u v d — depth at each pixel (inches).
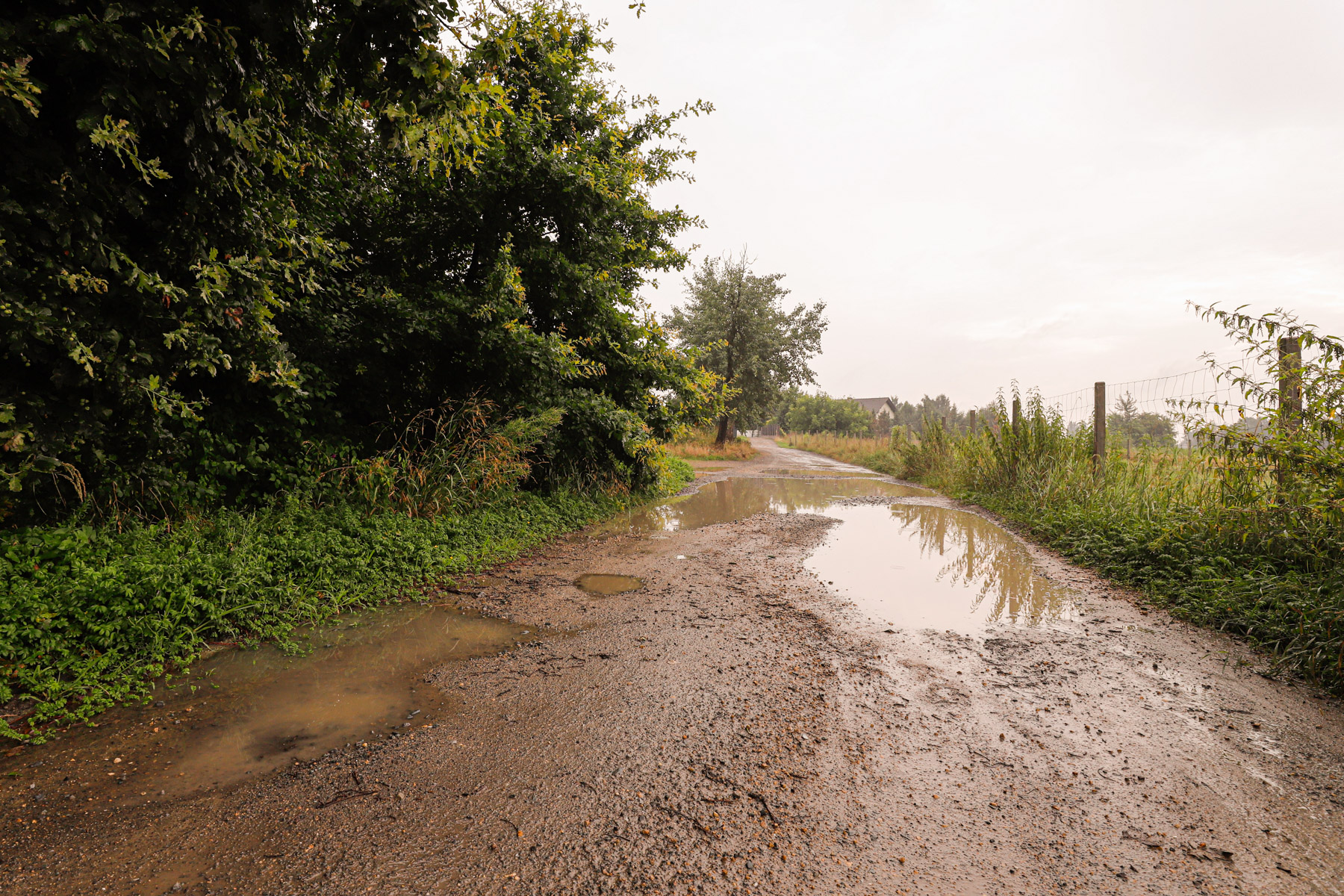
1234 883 85.0
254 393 241.3
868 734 125.2
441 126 181.5
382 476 267.6
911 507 466.6
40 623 138.7
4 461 168.4
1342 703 140.3
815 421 2401.6
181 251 195.6
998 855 90.3
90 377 172.4
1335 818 99.7
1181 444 293.4
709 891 82.0
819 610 206.8
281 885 82.6
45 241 159.6
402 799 101.6
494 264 349.7
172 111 165.9
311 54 180.7
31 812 97.0
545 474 394.6
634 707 135.3
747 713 133.3
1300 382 186.5
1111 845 92.7
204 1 164.7
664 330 457.1
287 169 225.9
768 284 1280.8
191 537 191.2
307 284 238.4
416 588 218.7
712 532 350.0
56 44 146.9
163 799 100.9
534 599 215.8
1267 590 185.2
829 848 91.0
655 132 455.5
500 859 87.6
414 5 155.1
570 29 370.9
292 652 162.7
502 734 123.2
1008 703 140.3
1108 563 254.7
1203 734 126.6
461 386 350.0
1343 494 169.5
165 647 153.3
